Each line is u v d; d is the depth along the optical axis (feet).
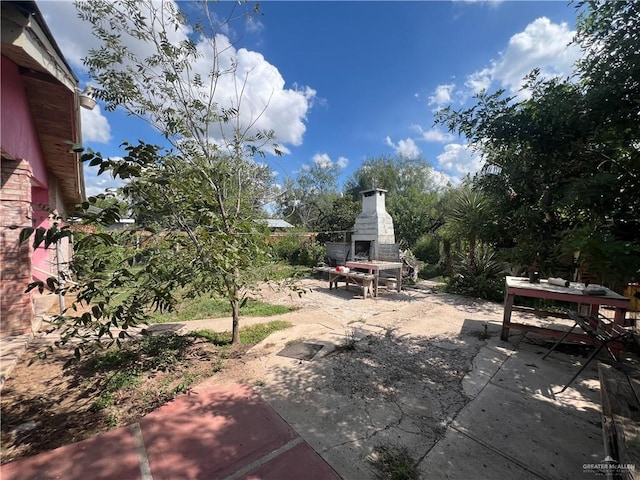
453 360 11.71
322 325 16.34
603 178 5.60
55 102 13.58
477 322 17.17
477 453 6.54
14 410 8.02
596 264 4.57
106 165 6.85
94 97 9.70
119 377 9.60
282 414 7.93
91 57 9.25
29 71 11.44
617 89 6.37
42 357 7.09
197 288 11.49
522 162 8.86
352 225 59.67
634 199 5.46
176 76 10.22
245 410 8.07
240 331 14.84
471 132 9.11
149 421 7.50
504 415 8.04
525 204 8.66
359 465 6.15
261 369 10.61
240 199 12.34
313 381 9.78
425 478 5.81
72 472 5.79
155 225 9.82
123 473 5.80
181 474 5.81
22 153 12.53
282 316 18.34
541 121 7.53
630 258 4.21
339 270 27.45
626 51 6.29
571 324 16.46
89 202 6.70
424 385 9.66
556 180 7.72
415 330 15.65
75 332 7.36
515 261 8.48
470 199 25.52
